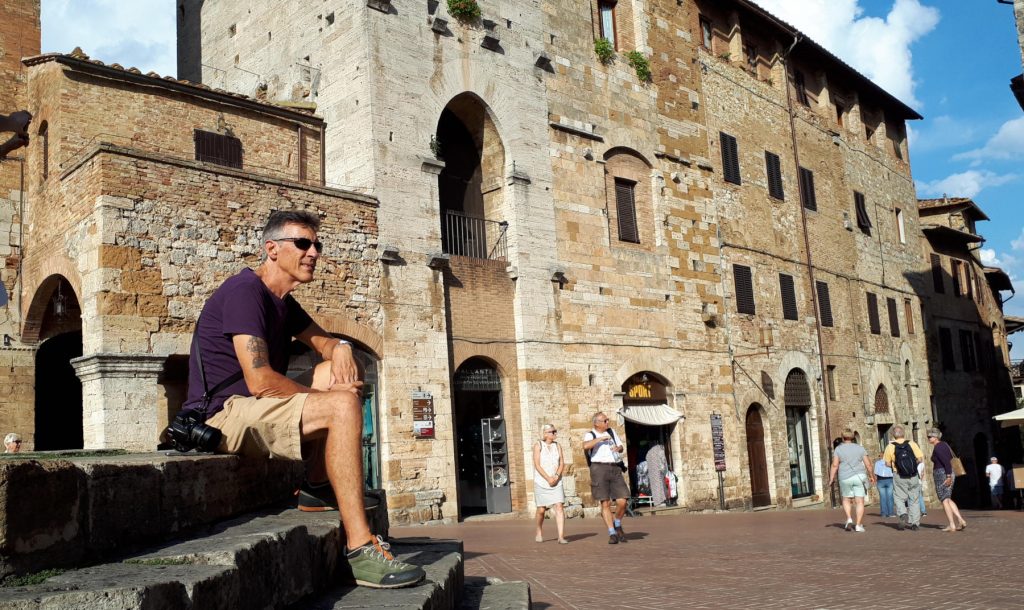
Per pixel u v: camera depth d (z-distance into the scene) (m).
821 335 33.47
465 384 21.89
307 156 21.03
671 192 27.84
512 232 23.05
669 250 27.28
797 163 34.12
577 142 25.17
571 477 23.05
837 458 17.95
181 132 19.06
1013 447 50.50
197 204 16.86
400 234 20.33
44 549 3.31
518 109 23.70
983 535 16.62
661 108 28.11
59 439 20.77
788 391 31.22
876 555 13.20
